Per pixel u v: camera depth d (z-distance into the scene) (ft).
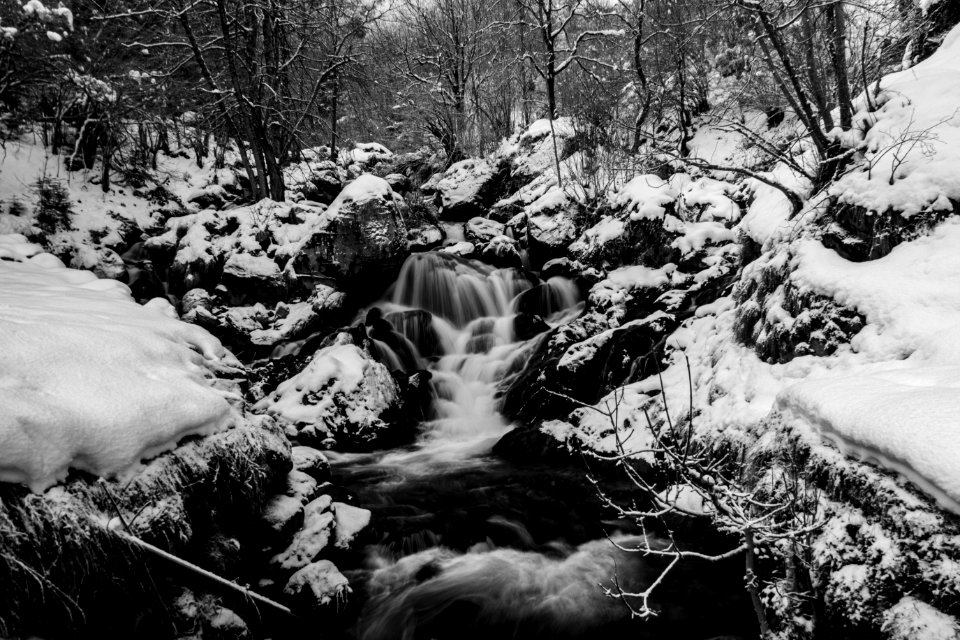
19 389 9.07
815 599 10.02
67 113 43.45
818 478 10.98
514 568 16.29
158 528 9.95
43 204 35.09
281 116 45.73
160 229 41.98
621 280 30.32
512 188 49.47
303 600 12.91
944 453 8.32
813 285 17.24
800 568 10.87
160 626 9.88
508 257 39.96
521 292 36.45
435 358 33.73
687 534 17.06
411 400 29.58
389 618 13.99
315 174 53.21
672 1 41.32
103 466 9.42
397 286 37.52
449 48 61.98
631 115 48.39
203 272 35.04
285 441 15.74
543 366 28.14
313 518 14.87
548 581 15.61
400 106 69.82
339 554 15.05
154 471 10.30
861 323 15.56
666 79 45.32
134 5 44.06
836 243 18.12
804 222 20.22
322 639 12.98
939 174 16.52
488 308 36.35
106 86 36.40
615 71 49.24
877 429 9.65
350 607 13.73
